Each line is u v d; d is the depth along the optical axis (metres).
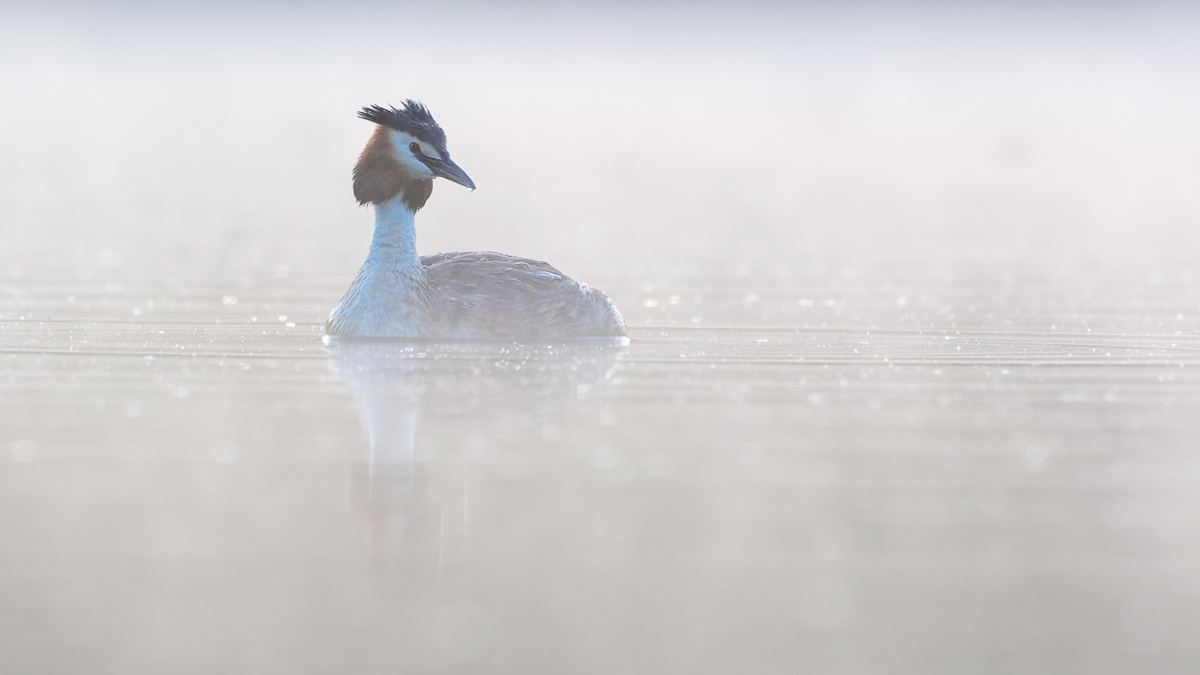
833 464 10.84
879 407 12.60
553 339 15.57
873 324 17.00
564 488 10.23
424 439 11.40
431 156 15.00
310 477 10.40
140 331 15.80
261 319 16.78
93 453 10.91
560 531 9.41
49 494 9.94
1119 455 11.12
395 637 7.88
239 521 9.48
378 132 15.14
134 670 7.41
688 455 11.04
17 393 12.70
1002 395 13.06
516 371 13.91
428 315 15.24
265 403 12.47
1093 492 10.21
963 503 9.97
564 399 12.79
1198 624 8.09
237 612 8.15
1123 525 9.55
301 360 14.24
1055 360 14.74
